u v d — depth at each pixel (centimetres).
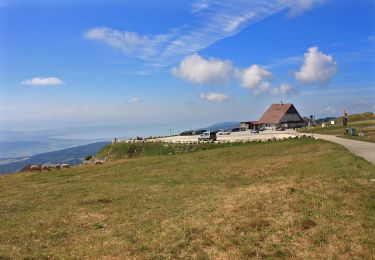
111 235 1689
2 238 1755
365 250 1367
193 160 5266
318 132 10500
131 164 5275
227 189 2770
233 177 3553
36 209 2500
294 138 7812
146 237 1591
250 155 5381
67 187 3531
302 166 3691
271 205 1917
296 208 1833
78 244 1591
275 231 1570
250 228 1606
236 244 1453
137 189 3111
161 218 1941
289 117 18262
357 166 3134
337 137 7669
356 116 16225
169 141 10200
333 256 1323
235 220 1709
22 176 4831
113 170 4778
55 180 4247
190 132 15575
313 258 1316
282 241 1467
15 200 2894
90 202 2598
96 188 3344
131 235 1655
